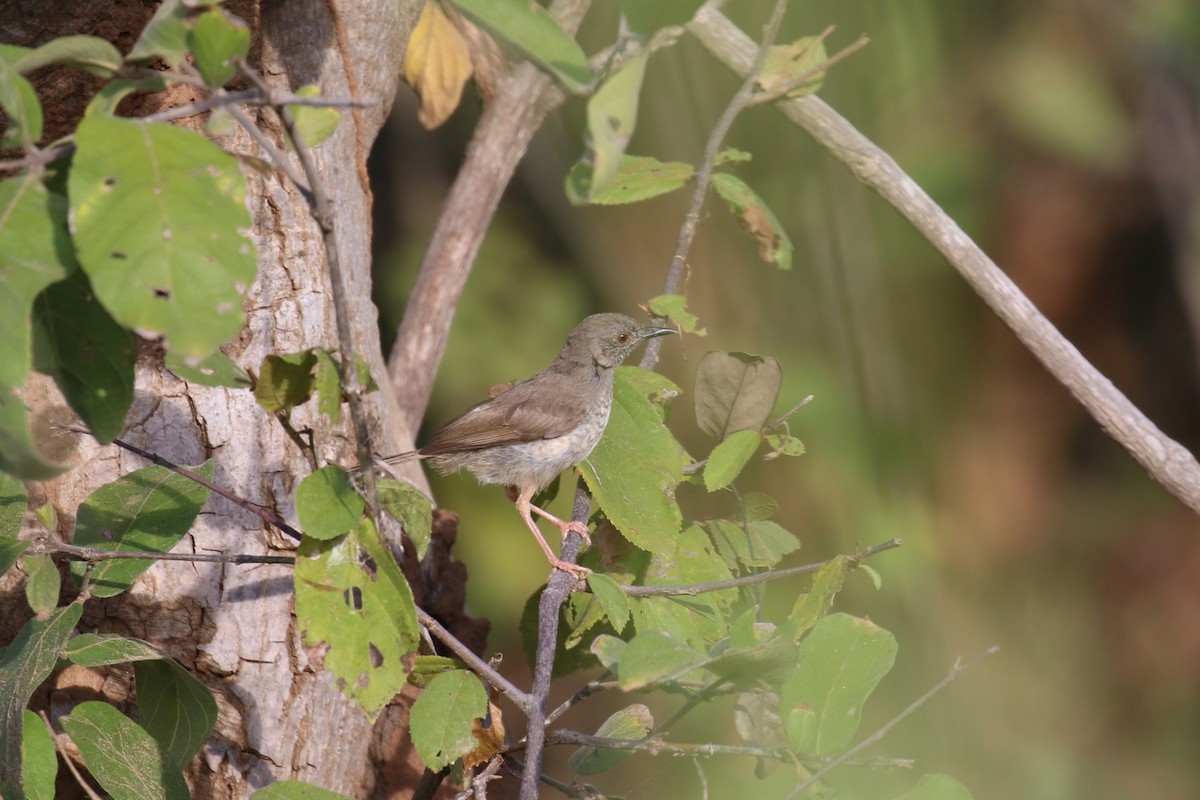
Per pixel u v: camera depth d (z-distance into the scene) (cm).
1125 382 1634
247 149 723
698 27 847
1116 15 1436
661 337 1062
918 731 1019
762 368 766
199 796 713
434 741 600
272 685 711
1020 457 1509
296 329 736
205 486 617
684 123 1091
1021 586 1524
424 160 1848
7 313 413
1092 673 1473
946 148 1470
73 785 711
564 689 1499
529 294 1722
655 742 588
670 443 757
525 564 1585
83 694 712
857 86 1254
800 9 1013
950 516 1392
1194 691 1470
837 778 654
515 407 991
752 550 803
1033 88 1456
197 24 430
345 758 739
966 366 1445
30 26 666
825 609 612
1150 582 1519
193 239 412
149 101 704
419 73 914
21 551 603
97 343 488
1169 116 1484
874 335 1252
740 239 1258
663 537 725
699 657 532
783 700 577
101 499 647
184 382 715
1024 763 1362
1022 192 1524
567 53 517
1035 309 793
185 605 703
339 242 768
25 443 420
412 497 609
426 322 1018
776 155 1102
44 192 438
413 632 556
